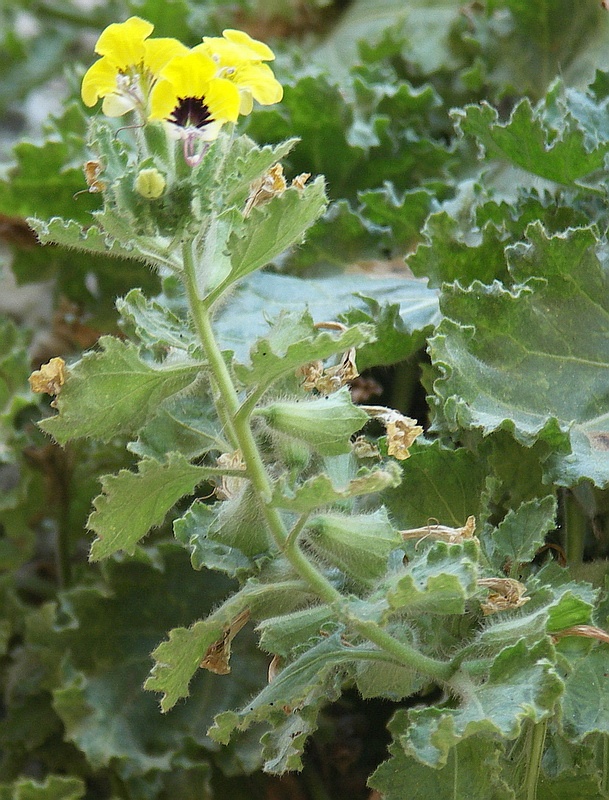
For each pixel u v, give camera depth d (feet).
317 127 2.96
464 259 2.51
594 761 2.29
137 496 2.02
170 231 1.92
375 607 2.00
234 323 2.58
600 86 2.74
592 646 2.13
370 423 2.61
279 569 2.12
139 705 2.67
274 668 2.20
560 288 2.39
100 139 1.94
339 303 2.63
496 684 2.02
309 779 2.71
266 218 1.96
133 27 1.91
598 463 2.27
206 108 1.90
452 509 2.35
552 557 2.36
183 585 2.72
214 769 2.72
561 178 2.54
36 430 2.93
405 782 2.12
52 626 2.77
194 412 2.13
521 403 2.33
